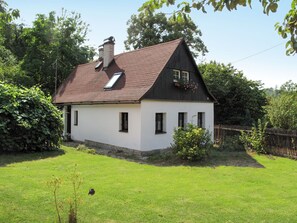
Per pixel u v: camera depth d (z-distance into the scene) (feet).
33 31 81.35
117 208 18.72
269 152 45.73
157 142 47.37
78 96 61.31
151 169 32.60
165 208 19.04
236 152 46.75
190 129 41.14
